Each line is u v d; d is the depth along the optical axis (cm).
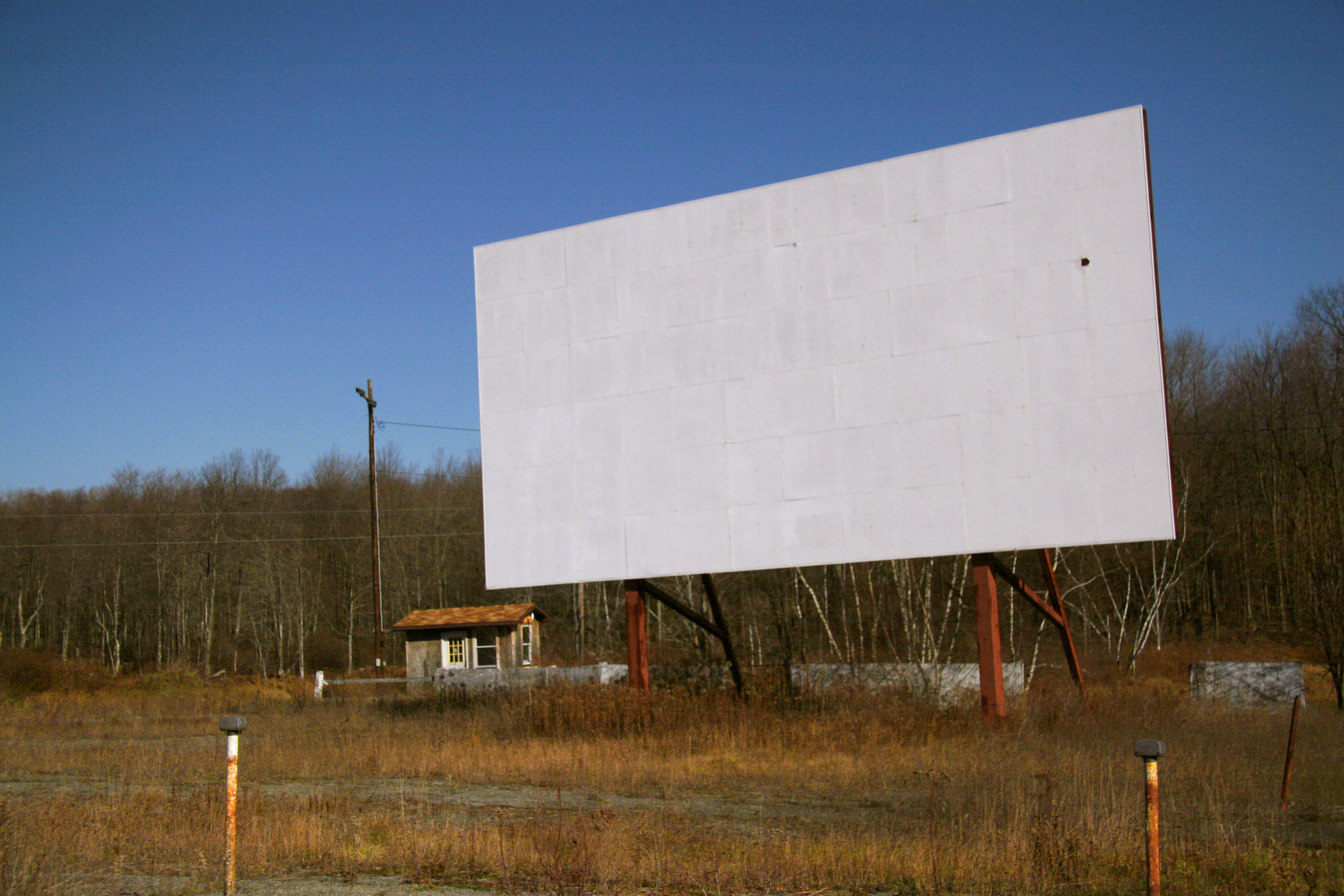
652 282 2175
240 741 2088
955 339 1891
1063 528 1762
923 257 1936
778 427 2019
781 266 2059
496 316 2325
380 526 6500
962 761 1495
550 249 2286
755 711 1900
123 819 1024
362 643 6106
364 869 870
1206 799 1154
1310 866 830
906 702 1939
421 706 2511
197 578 6103
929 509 1873
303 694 3484
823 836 1022
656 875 820
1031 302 1839
